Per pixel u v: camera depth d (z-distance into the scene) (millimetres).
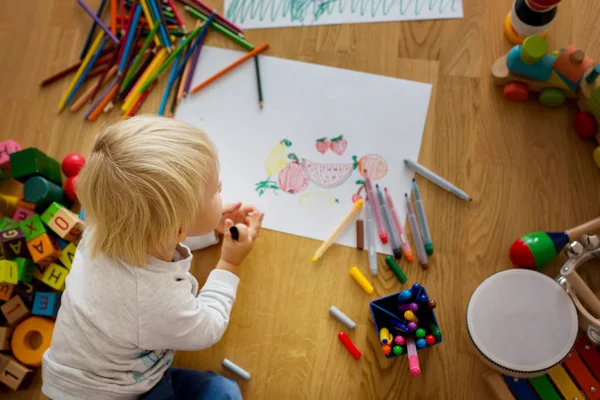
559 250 849
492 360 813
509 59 889
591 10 938
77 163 911
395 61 942
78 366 702
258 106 938
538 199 901
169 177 624
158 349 745
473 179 911
